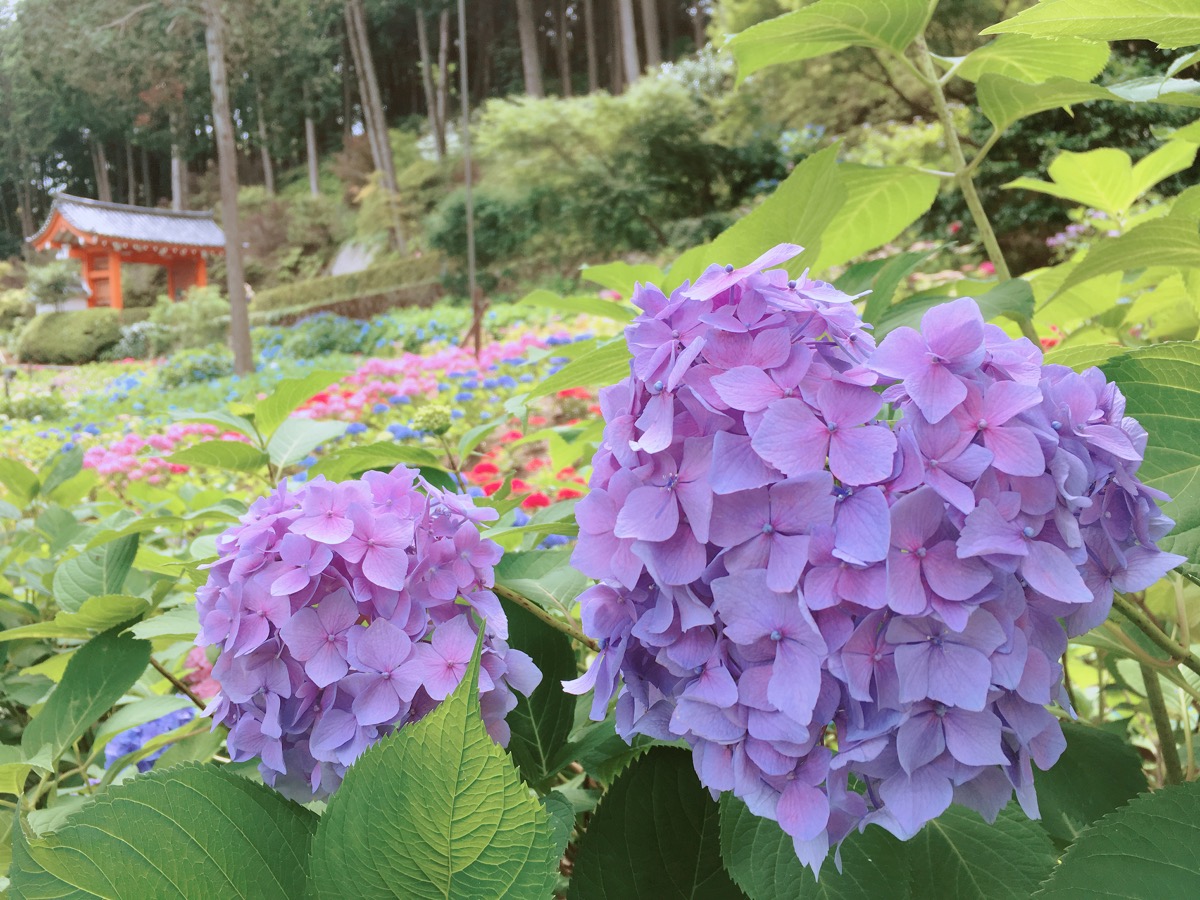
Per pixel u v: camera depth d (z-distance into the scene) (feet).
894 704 1.58
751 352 1.74
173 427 16.78
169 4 99.55
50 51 106.22
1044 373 1.92
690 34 112.68
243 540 2.27
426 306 79.36
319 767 2.16
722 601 1.62
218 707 2.42
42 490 6.07
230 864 1.92
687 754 2.47
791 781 1.67
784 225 3.08
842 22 3.22
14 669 4.42
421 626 2.21
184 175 124.67
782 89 59.82
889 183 3.80
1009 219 37.91
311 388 4.22
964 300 1.69
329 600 2.16
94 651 2.97
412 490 2.44
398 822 1.65
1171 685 3.82
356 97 124.26
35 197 133.39
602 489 1.90
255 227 108.06
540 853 1.62
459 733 1.60
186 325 73.15
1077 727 2.72
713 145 68.13
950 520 1.61
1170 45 2.45
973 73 3.58
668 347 1.78
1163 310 4.78
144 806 1.89
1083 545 1.69
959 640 1.57
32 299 98.68
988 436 1.64
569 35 116.47
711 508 1.64
